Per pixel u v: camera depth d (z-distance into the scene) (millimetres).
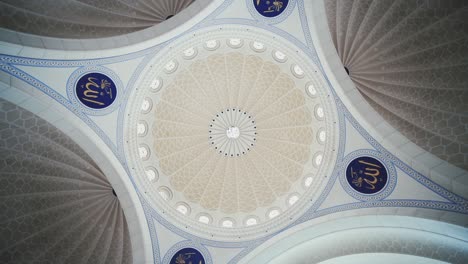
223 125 16922
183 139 16609
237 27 13359
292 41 13336
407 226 12750
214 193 16328
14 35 11344
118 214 13820
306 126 15891
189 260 13820
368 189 13453
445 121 13289
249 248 14047
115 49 12531
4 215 13219
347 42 13539
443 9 13375
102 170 13070
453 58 13477
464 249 12086
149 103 15297
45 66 11914
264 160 16750
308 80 14789
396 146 13023
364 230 13297
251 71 16266
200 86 16328
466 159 12617
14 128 12320
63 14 12703
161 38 12891
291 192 15781
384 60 13805
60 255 13789
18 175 13094
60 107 12234
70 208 13727
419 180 12812
